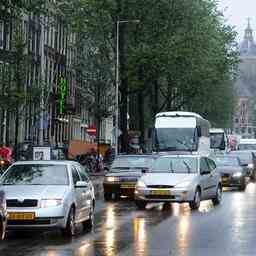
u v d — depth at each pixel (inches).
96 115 4156.0
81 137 5324.8
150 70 3762.3
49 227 1138.7
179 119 3400.6
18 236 1186.6
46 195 1151.0
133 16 3754.9
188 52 3725.4
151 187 1712.6
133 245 1074.1
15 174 1241.4
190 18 3855.8
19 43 2699.3
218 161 2659.9
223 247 1054.4
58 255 970.1
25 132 3801.7
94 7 3720.5
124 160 2164.1
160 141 3363.7
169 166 1808.6
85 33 3902.6
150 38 3764.8
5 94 2605.8
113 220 1459.2
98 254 979.9
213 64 4264.3
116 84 3838.6
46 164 1259.8
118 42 3735.2
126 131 3927.2
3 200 1005.2
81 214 1246.9
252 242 1112.2
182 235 1200.8
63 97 4340.6
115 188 2030.0
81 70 4217.5
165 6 3732.8
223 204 1887.3
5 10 1723.7
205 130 3622.0
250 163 3353.8
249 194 2316.7
